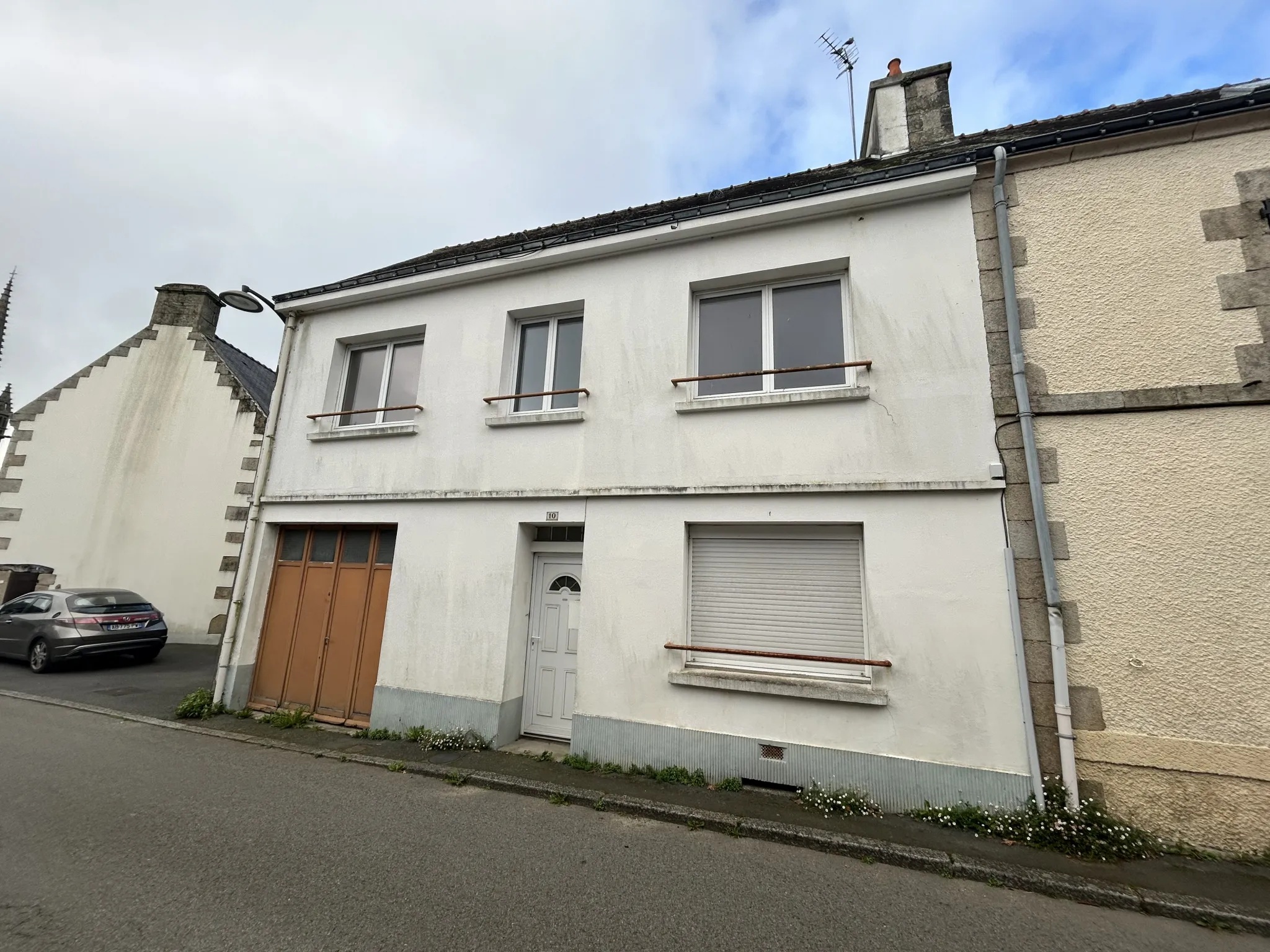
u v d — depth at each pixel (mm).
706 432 5906
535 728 6539
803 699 5082
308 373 8305
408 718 6625
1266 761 4027
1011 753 4492
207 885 3482
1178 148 5000
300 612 7789
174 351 15680
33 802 4699
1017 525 4773
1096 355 4855
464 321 7465
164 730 6922
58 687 9320
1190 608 4316
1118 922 3355
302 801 4836
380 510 7355
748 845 4203
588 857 3953
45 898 3293
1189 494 4453
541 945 2971
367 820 4488
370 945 2932
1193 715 4211
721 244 6297
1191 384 4590
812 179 7023
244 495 14516
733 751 5211
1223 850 4035
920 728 4727
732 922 3229
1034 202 5297
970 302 5273
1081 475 4699
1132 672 4359
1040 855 3990
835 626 5297
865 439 5320
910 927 3234
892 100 8195
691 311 6410
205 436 14984
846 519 5230
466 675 6492
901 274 5531
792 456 5527
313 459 7930
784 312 6141
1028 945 3100
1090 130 5078
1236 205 4777
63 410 15219
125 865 3707
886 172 5547
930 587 4887
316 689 7441
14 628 11039
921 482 5035
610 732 5648
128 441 15078
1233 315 4613
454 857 3916
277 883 3520
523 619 6668
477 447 6965
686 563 5801
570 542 6703
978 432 5012
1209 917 3350
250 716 7414
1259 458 4355
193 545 14391
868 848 4066
